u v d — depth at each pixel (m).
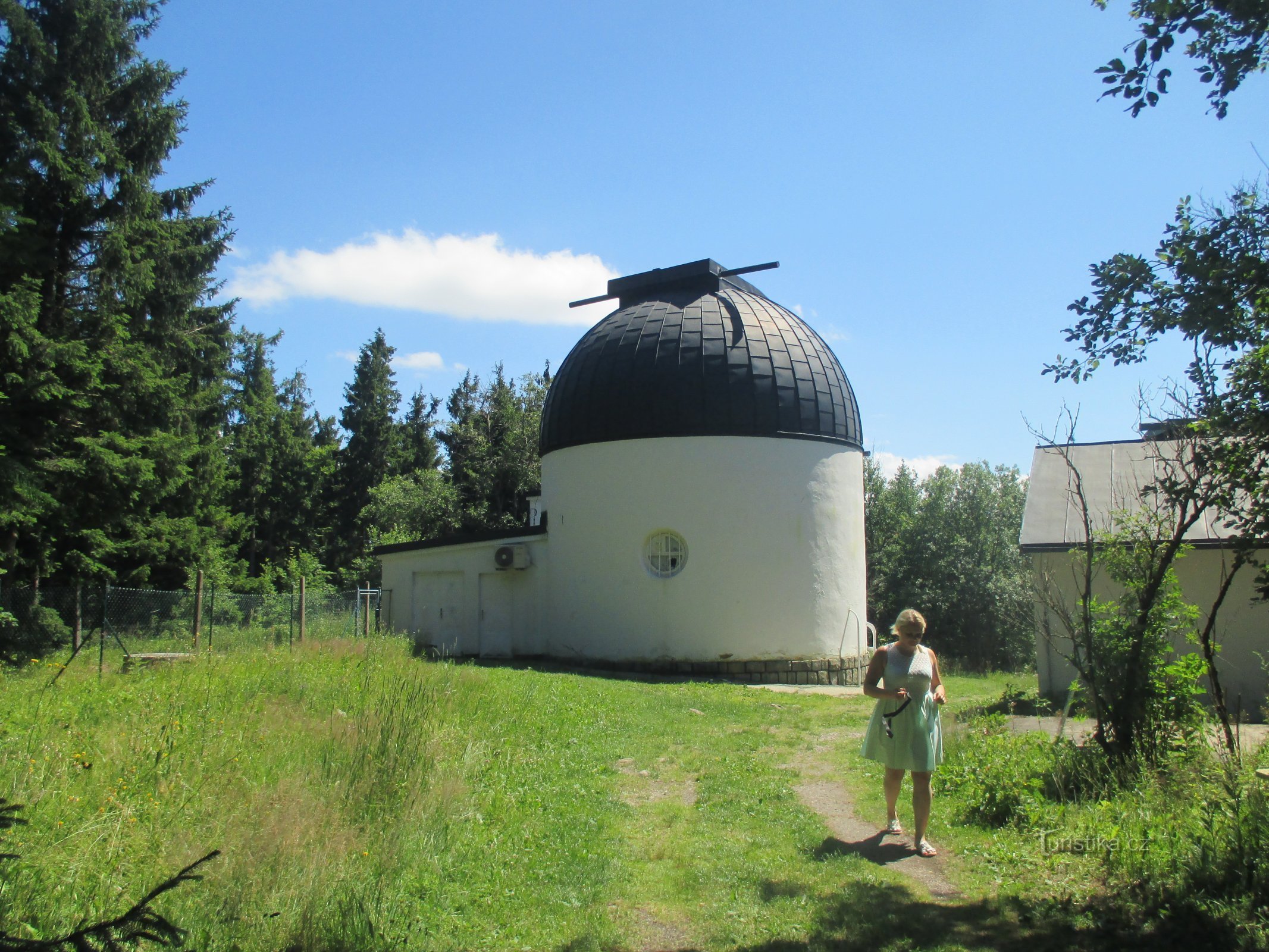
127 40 19.31
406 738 7.24
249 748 7.40
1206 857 5.04
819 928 4.70
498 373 49.50
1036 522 15.12
